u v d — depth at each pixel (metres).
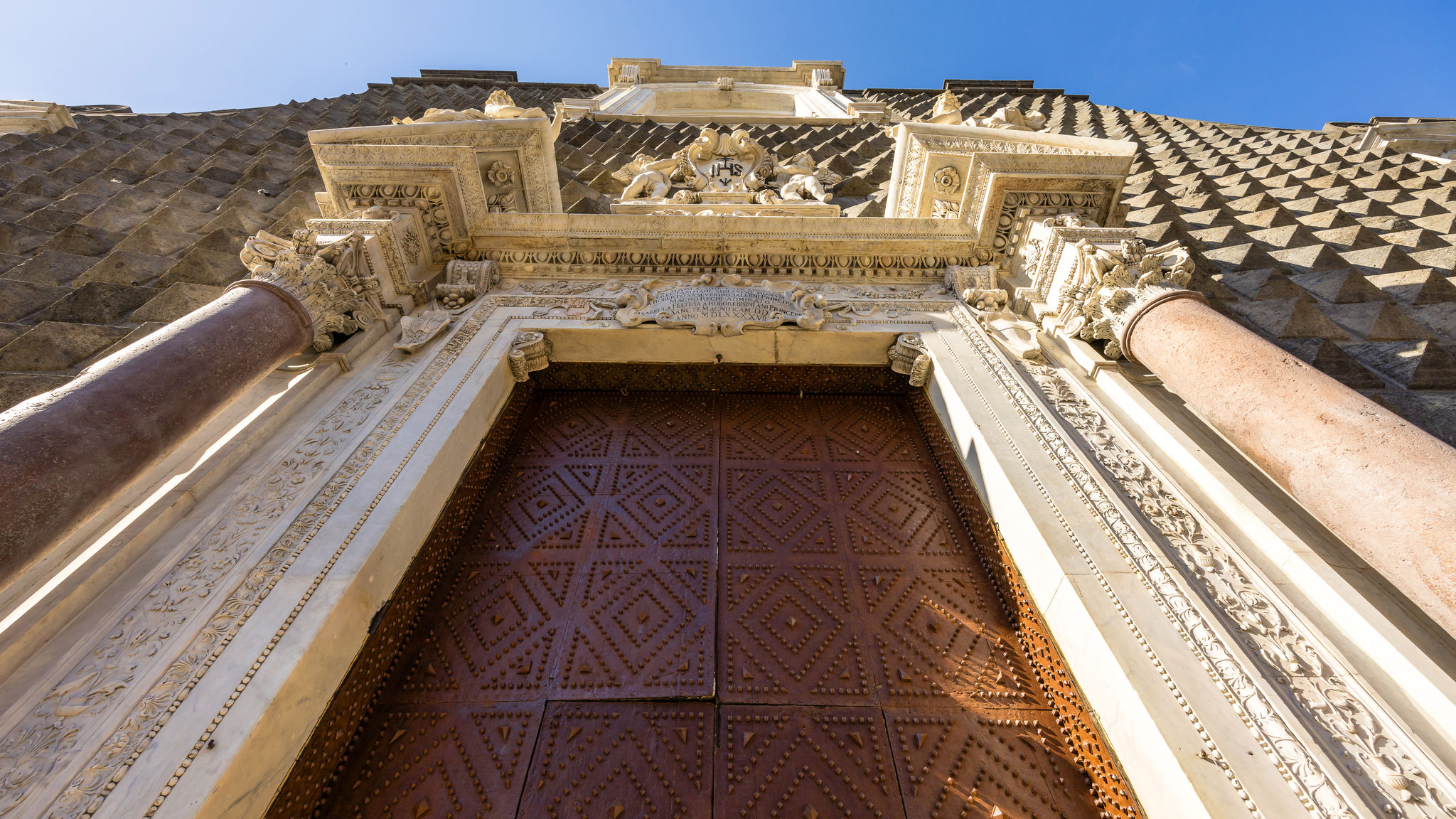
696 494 5.77
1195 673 3.39
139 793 2.75
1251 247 8.22
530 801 3.74
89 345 5.79
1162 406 5.36
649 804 3.75
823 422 6.58
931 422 6.22
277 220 8.85
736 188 10.32
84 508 3.49
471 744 3.98
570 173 11.62
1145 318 5.38
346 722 3.79
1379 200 10.40
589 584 4.97
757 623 4.73
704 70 23.91
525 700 4.20
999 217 7.00
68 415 3.62
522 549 5.23
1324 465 3.77
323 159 6.68
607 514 5.56
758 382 6.86
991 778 3.88
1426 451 3.51
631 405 6.76
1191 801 2.96
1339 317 7.00
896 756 3.98
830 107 19.34
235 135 13.45
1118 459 4.88
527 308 6.74
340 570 3.85
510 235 7.08
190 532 3.98
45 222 8.37
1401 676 3.28
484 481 5.68
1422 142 13.20
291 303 5.33
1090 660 3.76
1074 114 19.27
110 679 3.17
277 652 3.36
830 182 11.20
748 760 3.96
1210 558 4.05
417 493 4.56
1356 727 3.11
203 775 2.84
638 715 4.15
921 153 7.58
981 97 21.47
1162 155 14.03
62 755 2.85
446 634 4.58
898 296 7.01
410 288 6.62
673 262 7.23
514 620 4.70
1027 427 5.16
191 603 3.57
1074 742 3.93
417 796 3.75
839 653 4.54
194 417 4.23
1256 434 4.22
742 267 7.27
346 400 5.27
